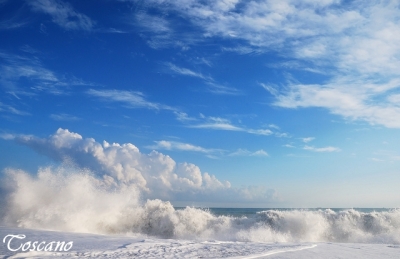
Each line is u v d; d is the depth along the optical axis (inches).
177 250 424.8
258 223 842.2
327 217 871.1
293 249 475.5
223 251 430.3
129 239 527.5
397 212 882.8
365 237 798.5
